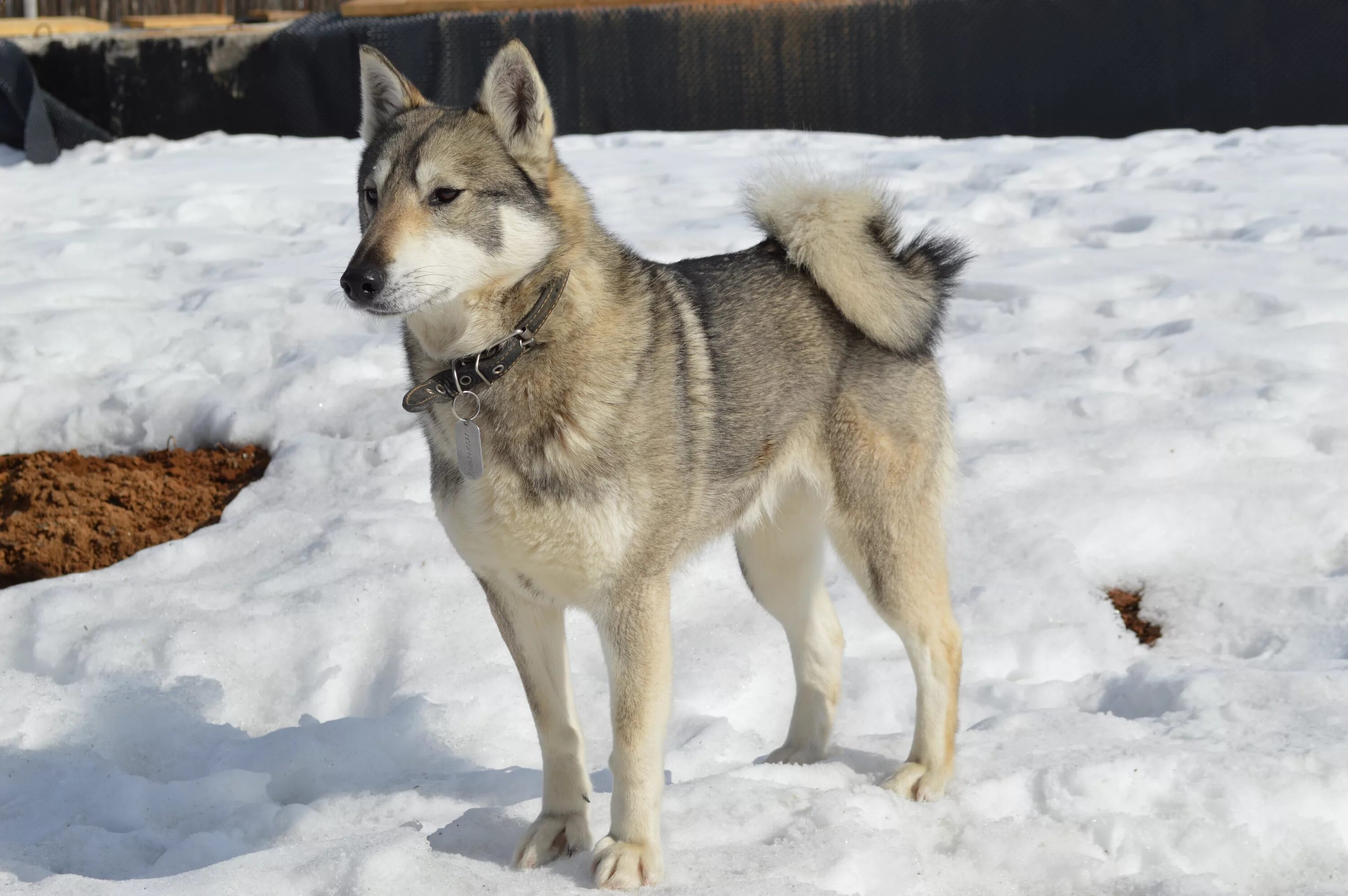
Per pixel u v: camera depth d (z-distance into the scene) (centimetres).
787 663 406
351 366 621
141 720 375
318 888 265
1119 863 292
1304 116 1112
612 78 1235
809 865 279
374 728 364
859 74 1201
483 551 295
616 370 291
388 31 1225
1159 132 1101
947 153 1034
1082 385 570
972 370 600
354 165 1075
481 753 361
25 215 925
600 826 310
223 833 309
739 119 1230
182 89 1272
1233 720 345
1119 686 384
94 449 595
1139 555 457
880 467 342
